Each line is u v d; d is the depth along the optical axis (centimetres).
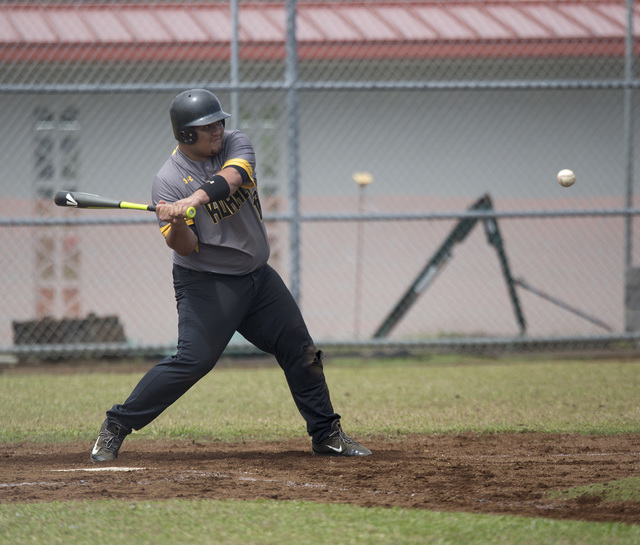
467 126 4244
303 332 1666
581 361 3300
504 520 1136
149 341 3978
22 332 3441
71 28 4006
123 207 1543
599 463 1568
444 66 4191
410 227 4225
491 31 4162
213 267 1591
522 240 4275
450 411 2192
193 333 1598
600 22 4241
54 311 3922
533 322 4262
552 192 4294
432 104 4228
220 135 1577
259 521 1136
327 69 4150
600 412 2166
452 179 4241
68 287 3931
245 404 2328
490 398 2402
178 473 1484
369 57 4031
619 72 4262
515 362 3297
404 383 2712
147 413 1619
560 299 4269
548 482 1391
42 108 3978
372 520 1142
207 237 1572
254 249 1614
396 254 4219
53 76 3991
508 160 4275
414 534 1076
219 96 4100
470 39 3925
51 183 4000
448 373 2953
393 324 3738
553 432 1923
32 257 3897
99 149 4019
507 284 3812
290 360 1667
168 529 1097
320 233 4169
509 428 1958
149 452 1722
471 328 4250
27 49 3759
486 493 1317
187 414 2169
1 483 1399
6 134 3956
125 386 2695
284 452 1722
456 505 1240
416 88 3184
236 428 1977
